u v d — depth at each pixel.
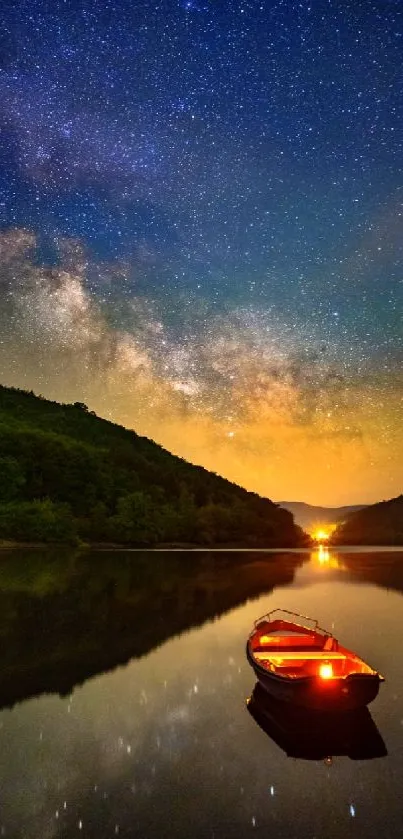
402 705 12.97
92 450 101.19
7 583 34.03
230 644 19.02
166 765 9.94
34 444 89.94
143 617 24.02
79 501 83.94
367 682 10.99
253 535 104.81
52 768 9.77
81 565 48.09
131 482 97.62
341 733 11.37
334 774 9.66
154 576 41.78
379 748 10.67
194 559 61.50
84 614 24.38
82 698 13.36
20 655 17.28
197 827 8.06
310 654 13.98
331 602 29.59
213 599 30.33
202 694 13.70
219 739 11.02
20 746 10.64
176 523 90.19
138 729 11.52
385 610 26.81
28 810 8.44
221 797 8.87
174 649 18.28
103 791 9.02
